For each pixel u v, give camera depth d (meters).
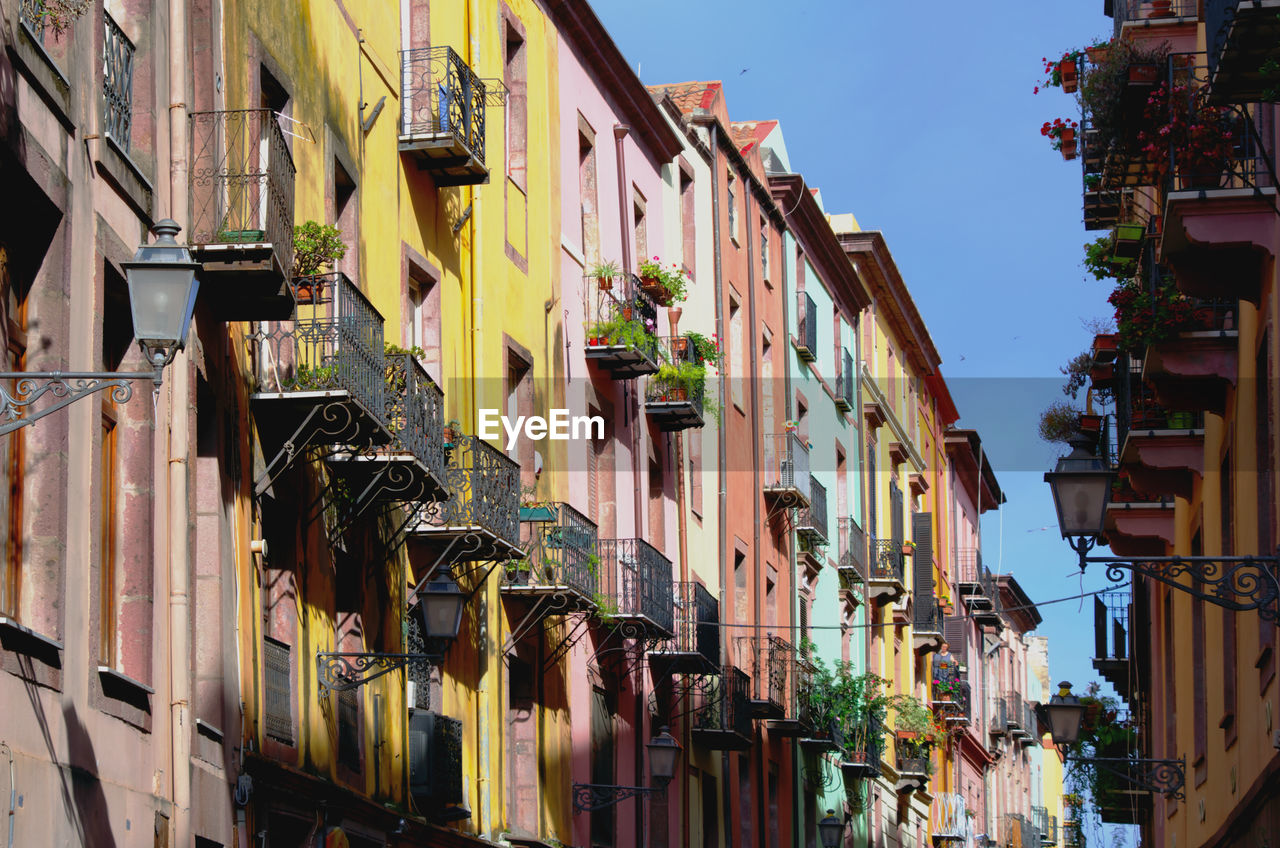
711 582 33.19
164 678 13.75
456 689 21.33
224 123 15.51
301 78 17.72
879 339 50.47
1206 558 14.66
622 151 29.95
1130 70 18.45
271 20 16.98
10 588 11.58
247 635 15.62
